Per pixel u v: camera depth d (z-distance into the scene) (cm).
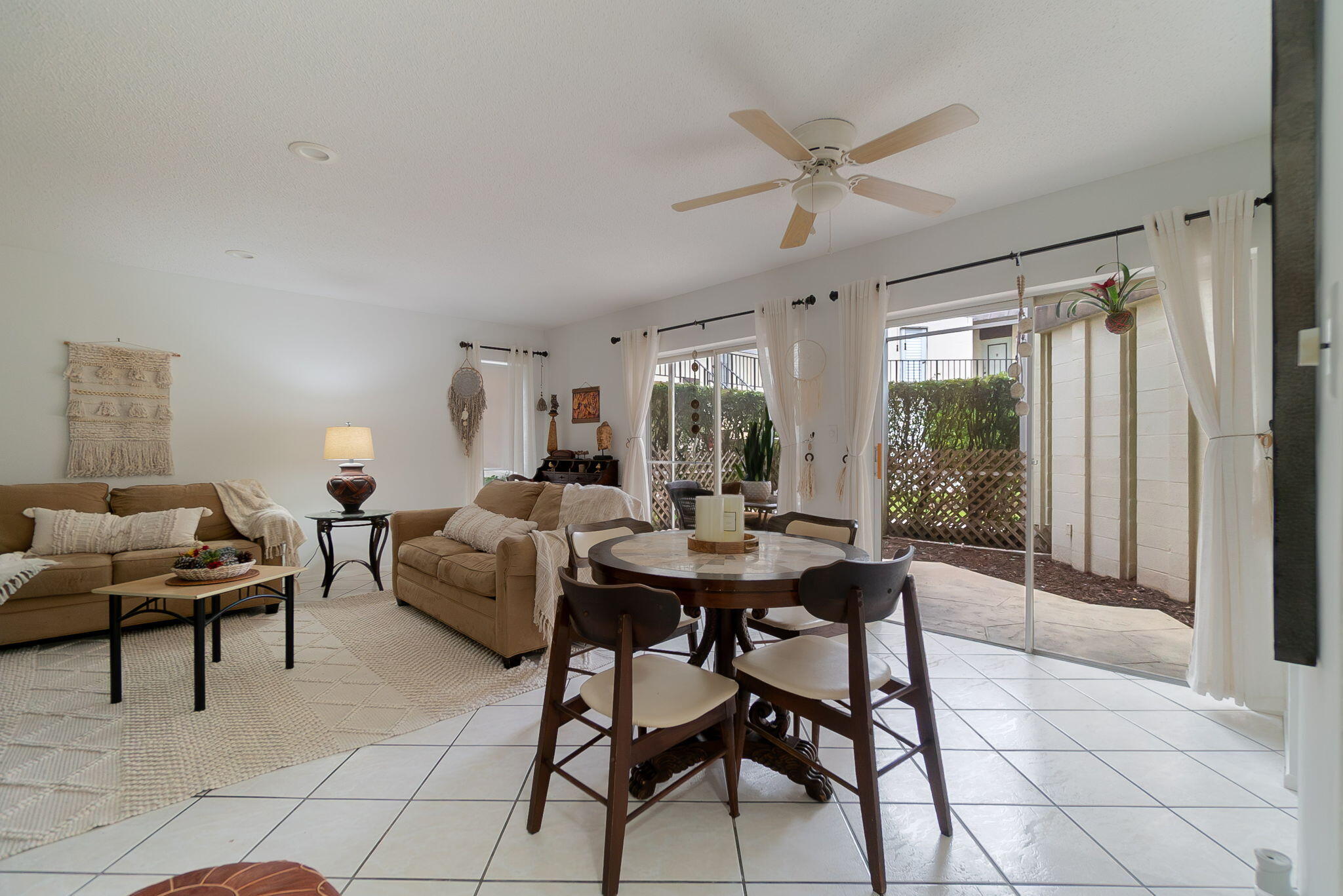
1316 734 96
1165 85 212
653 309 532
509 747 216
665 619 146
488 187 293
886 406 383
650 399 530
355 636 340
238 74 203
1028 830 167
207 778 193
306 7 171
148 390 421
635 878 148
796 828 169
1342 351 87
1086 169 276
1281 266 99
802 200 226
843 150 225
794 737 206
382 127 237
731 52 193
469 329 598
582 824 171
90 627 323
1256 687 236
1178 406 294
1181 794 184
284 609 394
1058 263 299
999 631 341
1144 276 282
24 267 379
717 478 497
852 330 368
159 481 428
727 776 174
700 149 256
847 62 199
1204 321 250
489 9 174
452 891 143
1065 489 329
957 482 359
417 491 562
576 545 245
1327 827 93
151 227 342
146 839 163
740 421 486
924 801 182
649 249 388
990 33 185
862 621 153
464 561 328
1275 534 100
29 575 302
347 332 521
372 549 460
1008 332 336
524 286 477
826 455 396
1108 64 200
